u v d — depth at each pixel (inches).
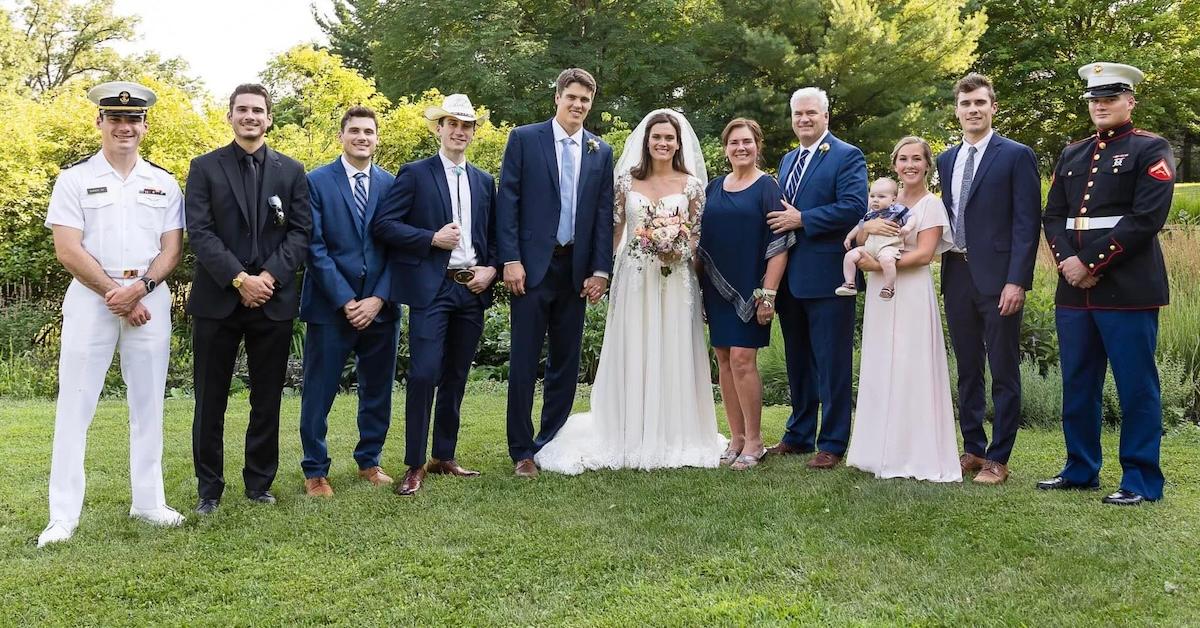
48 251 394.3
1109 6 954.1
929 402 174.6
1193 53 895.7
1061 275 165.3
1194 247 338.6
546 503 163.3
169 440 226.4
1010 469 185.2
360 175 178.5
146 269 150.6
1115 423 238.2
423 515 155.9
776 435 228.1
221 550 139.3
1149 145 155.7
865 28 788.0
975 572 125.3
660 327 194.4
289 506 161.8
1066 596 115.8
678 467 191.5
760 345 191.8
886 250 173.9
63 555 137.2
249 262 157.6
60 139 446.0
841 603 115.6
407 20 858.8
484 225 185.8
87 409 148.9
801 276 189.8
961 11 941.8
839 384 189.6
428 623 112.6
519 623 111.8
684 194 191.3
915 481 173.5
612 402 195.0
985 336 176.6
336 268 172.1
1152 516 147.6
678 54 839.1
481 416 256.4
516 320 186.4
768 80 861.8
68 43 1396.4
